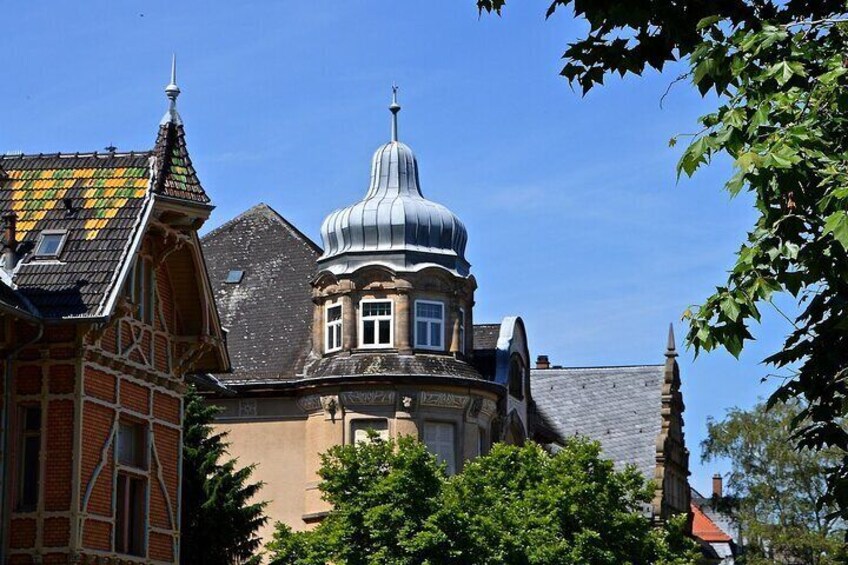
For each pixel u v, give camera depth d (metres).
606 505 58.75
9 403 37.19
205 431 51.78
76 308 36.97
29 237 38.94
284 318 67.81
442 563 51.72
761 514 91.19
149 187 39.62
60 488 37.00
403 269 63.88
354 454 53.78
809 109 19.73
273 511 64.25
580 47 22.09
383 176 66.62
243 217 72.69
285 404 65.00
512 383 70.50
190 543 49.66
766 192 19.45
